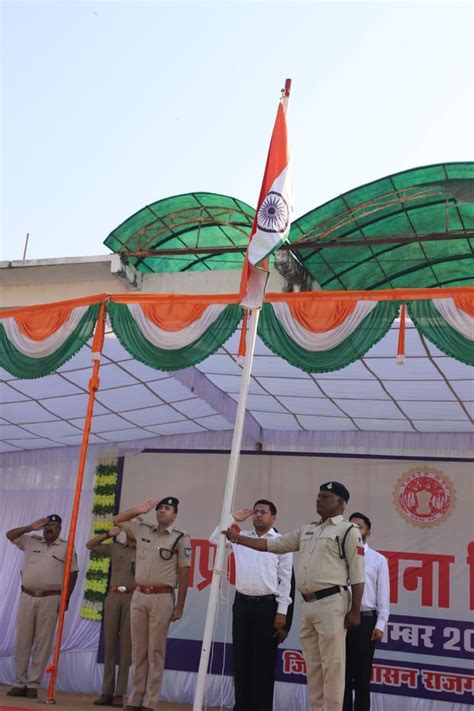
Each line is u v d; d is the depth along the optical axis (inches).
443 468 314.0
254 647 231.6
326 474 323.9
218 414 304.7
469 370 239.9
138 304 238.7
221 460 335.3
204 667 198.2
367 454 322.0
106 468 347.3
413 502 314.0
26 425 325.1
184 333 232.2
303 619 198.4
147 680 239.9
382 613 247.4
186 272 442.6
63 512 349.1
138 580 244.2
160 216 423.8
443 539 308.7
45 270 447.8
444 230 397.7
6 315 254.5
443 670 296.7
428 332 213.3
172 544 245.6
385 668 300.7
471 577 303.3
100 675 323.0
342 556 195.6
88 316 242.7
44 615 286.0
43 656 284.0
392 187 381.1
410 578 307.9
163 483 339.0
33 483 357.7
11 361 250.5
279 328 225.6
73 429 329.7
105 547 295.0
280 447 330.6
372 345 216.8
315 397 283.3
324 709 188.4
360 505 317.7
